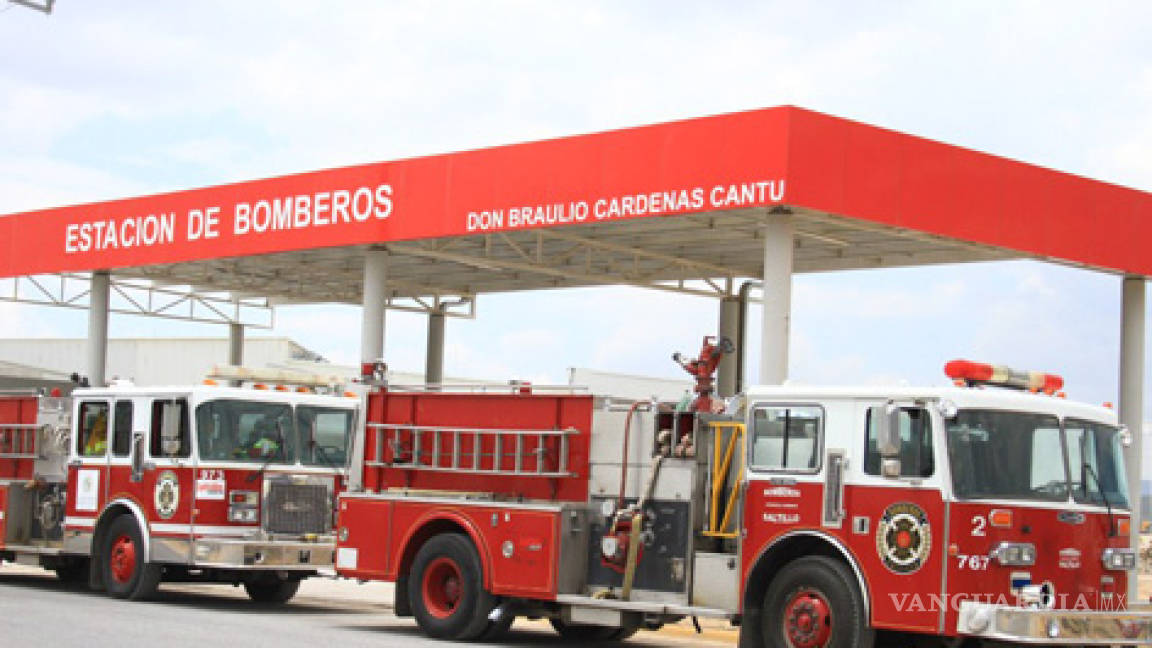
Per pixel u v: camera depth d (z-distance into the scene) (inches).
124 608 631.8
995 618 425.4
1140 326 900.6
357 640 530.6
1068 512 451.2
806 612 457.7
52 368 2169.0
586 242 1014.4
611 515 521.7
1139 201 872.3
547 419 546.3
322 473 684.1
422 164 899.4
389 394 599.2
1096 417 473.4
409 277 1311.5
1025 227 804.6
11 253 1211.2
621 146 789.2
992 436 446.0
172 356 2050.9
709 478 499.8
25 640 495.8
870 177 737.0
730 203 734.5
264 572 697.6
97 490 702.5
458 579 557.6
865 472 454.0
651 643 593.9
